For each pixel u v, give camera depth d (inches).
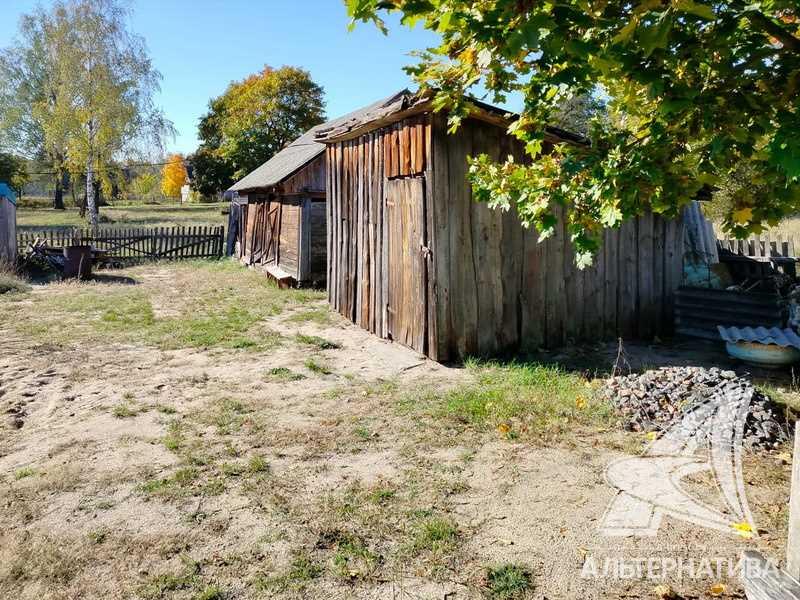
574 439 181.8
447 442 181.3
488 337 291.3
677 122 105.2
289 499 145.9
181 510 140.7
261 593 109.7
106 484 154.2
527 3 76.3
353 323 378.0
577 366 273.1
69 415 207.5
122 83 1130.0
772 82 96.6
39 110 1171.3
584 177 124.6
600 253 325.4
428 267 280.4
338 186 401.7
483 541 126.5
